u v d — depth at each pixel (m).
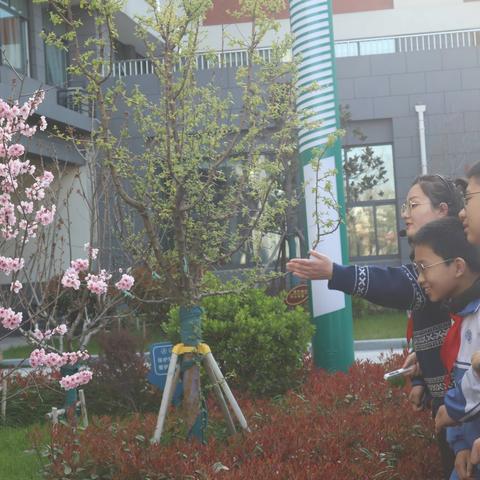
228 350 6.93
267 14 5.85
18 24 16.81
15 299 8.00
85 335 7.15
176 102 5.75
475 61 19.36
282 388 7.05
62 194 16.19
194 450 4.63
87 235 16.64
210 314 7.12
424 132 19.22
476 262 3.04
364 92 19.55
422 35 19.70
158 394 7.15
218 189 6.09
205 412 5.10
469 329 2.93
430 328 3.66
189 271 5.27
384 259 19.69
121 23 18.27
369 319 16.27
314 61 7.50
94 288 5.93
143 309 10.51
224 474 4.07
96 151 7.43
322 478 3.94
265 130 6.33
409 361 4.09
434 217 3.75
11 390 7.43
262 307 7.22
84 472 4.60
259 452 4.54
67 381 5.76
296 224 11.59
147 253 5.59
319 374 7.18
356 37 22.34
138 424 5.36
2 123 6.45
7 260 6.19
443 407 2.89
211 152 5.40
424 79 19.41
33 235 6.87
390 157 19.70
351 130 19.59
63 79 18.20
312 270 3.55
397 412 5.27
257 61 5.40
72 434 5.16
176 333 7.21
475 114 19.31
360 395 6.00
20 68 16.75
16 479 5.07
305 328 7.20
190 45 4.94
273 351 6.95
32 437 5.52
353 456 4.42
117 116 15.10
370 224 19.77
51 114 15.38
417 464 4.37
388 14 22.25
